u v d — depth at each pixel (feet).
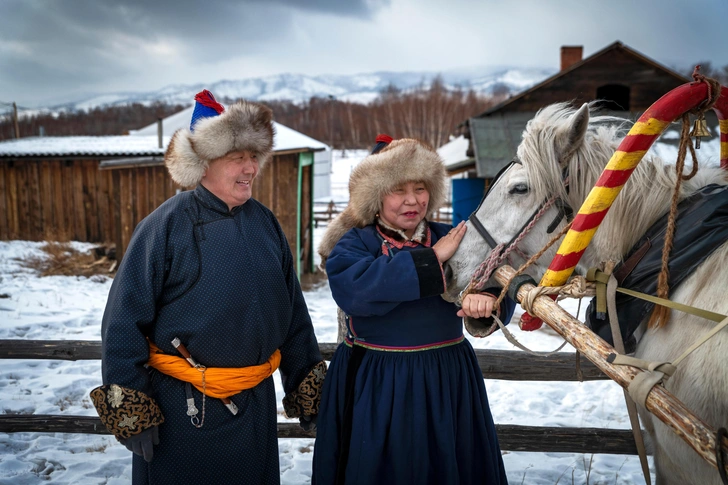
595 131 6.23
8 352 9.96
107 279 28.55
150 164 29.60
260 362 6.23
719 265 4.75
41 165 37.63
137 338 5.65
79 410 12.55
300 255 31.65
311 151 30.12
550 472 10.00
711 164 5.89
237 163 6.06
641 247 5.33
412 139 6.39
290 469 10.13
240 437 6.05
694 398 4.62
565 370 9.07
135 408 5.46
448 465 5.66
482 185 39.14
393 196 6.15
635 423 5.41
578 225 4.97
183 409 5.88
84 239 38.06
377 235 6.34
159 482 5.93
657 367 4.06
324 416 6.28
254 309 6.01
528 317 5.95
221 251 5.93
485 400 6.33
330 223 7.06
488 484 5.98
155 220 5.92
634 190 5.52
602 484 9.60
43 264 30.78
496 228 5.91
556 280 5.12
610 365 4.28
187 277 5.84
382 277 5.54
